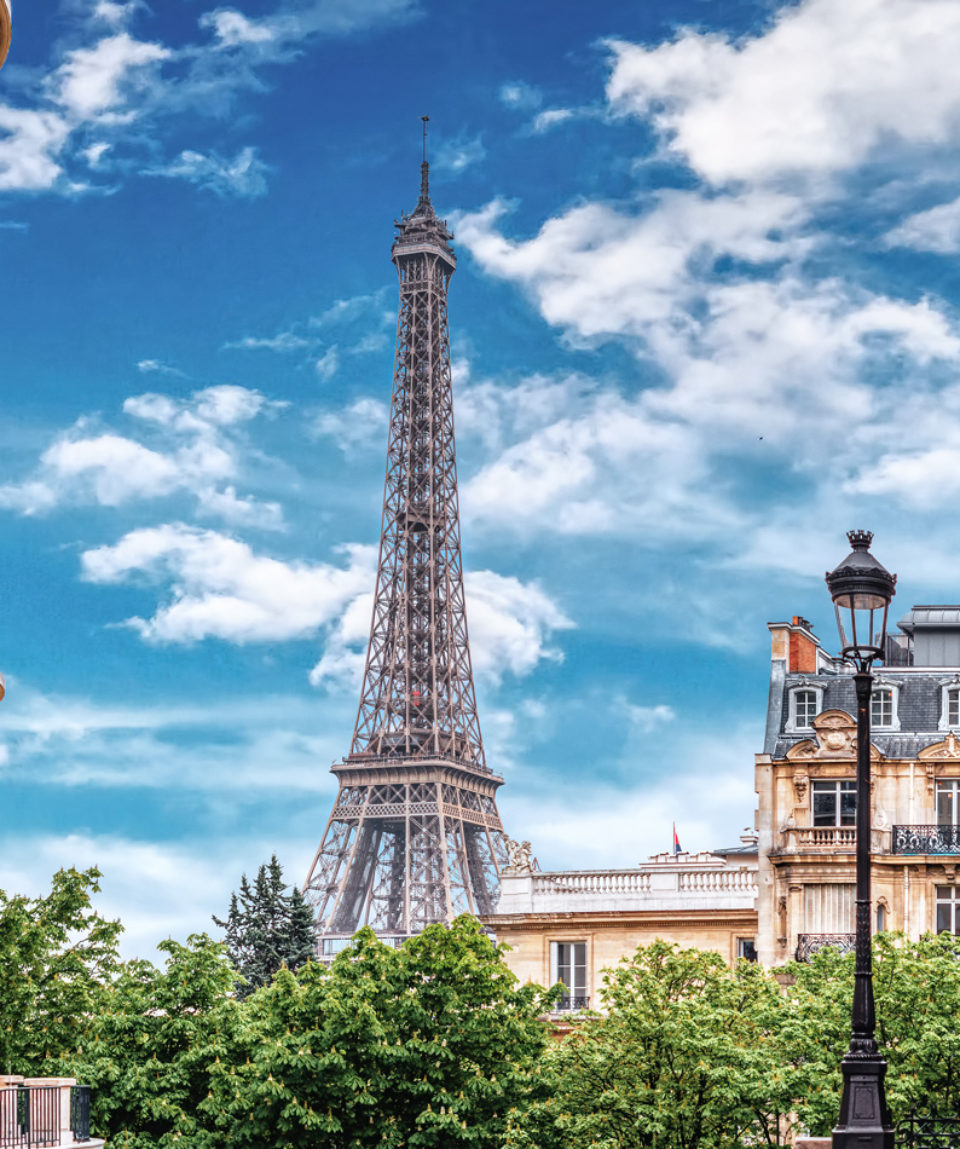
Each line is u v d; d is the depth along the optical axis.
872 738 111.44
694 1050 75.94
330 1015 80.12
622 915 114.81
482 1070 82.38
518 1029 82.75
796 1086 74.75
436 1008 83.44
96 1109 79.31
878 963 79.44
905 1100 71.25
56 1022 83.88
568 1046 82.19
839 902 108.31
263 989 89.25
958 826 108.56
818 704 114.38
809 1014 78.44
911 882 107.88
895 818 109.50
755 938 113.12
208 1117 82.50
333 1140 80.81
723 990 82.56
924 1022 76.19
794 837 109.62
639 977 82.06
